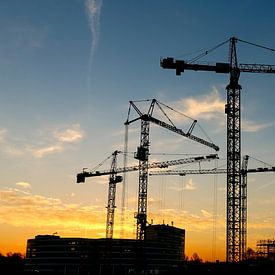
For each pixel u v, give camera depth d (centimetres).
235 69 16638
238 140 16525
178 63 16338
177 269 18775
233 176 16412
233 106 16638
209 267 17012
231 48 16812
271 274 14788
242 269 15575
